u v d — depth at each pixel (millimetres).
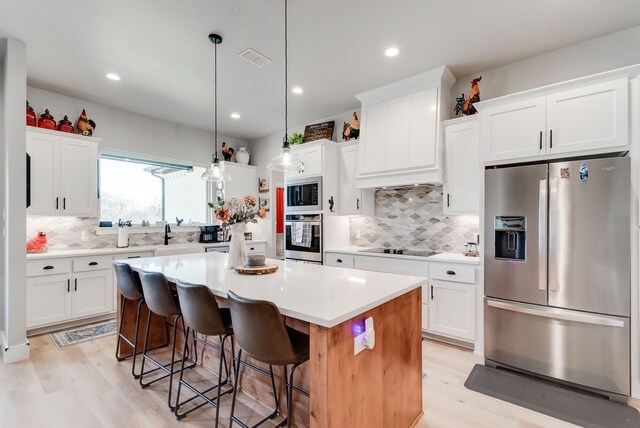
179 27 2457
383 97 3555
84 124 3750
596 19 2355
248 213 2461
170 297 2025
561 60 2768
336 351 1297
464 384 2316
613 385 2109
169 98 3857
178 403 1965
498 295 2566
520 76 2975
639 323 2072
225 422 1890
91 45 2705
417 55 2871
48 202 3387
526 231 2422
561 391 2219
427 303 3066
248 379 2178
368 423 1495
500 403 2084
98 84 3457
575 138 2309
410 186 3605
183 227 4887
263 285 1832
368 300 1492
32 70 3141
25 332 2707
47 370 2502
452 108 3398
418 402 1937
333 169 4066
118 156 4297
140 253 3965
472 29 2484
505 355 2525
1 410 1982
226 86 3518
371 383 1521
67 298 3363
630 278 2074
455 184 3098
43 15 2305
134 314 2816
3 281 2893
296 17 2336
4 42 2650
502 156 2619
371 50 2789
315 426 1284
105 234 4117
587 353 2193
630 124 2131
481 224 2736
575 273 2227
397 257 3266
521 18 2344
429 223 3633
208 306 1699
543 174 2348
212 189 5305
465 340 2861
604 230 2135
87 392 2195
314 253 3971
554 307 2307
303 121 4758
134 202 4496
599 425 1851
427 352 2865
